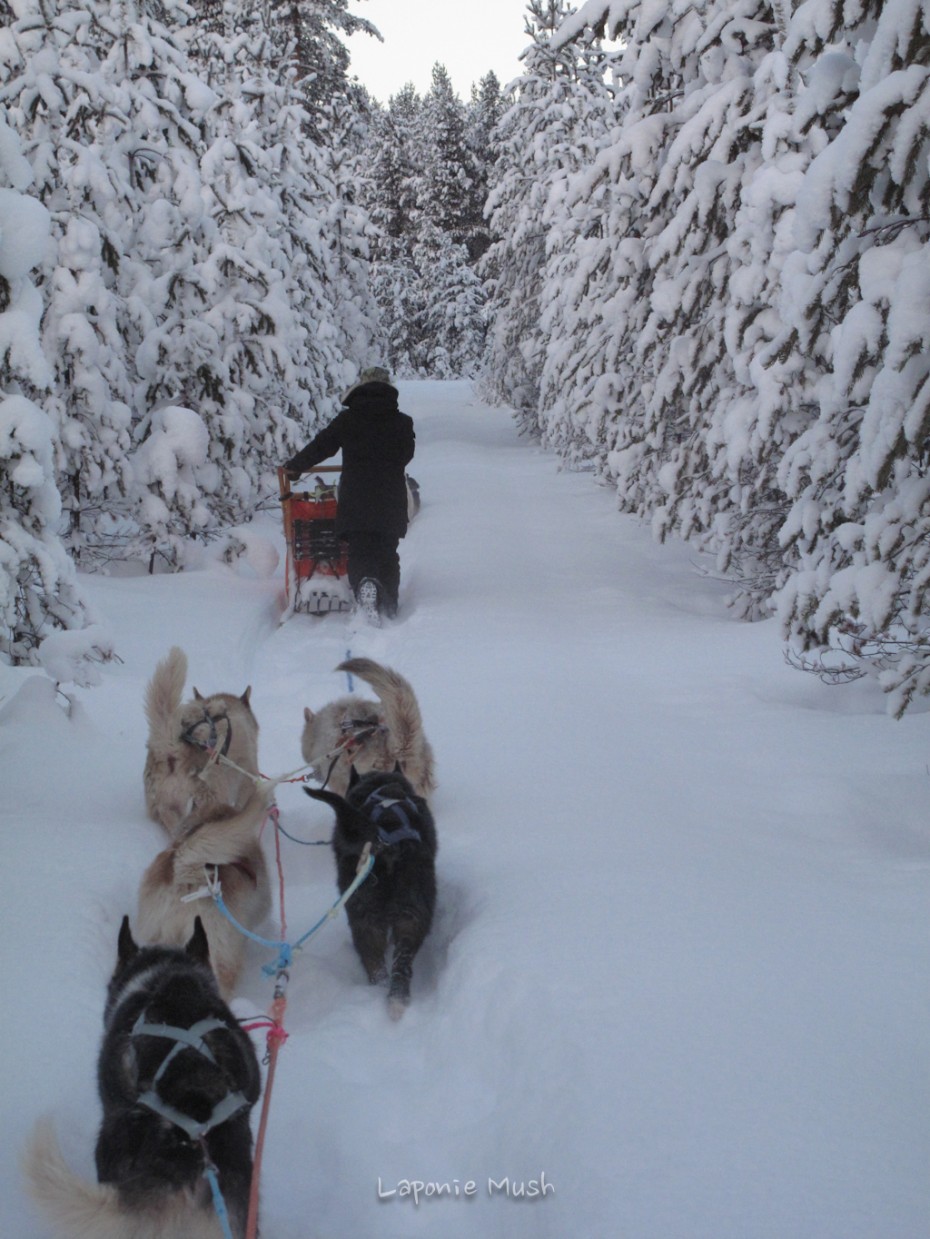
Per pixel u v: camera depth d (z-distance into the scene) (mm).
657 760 5848
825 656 7711
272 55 22000
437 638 8828
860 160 4762
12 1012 3369
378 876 4059
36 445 6898
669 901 3953
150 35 13352
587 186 10250
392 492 9883
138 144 12625
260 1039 3627
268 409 14242
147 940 3824
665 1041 2998
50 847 4691
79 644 6801
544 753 6008
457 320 50906
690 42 9414
